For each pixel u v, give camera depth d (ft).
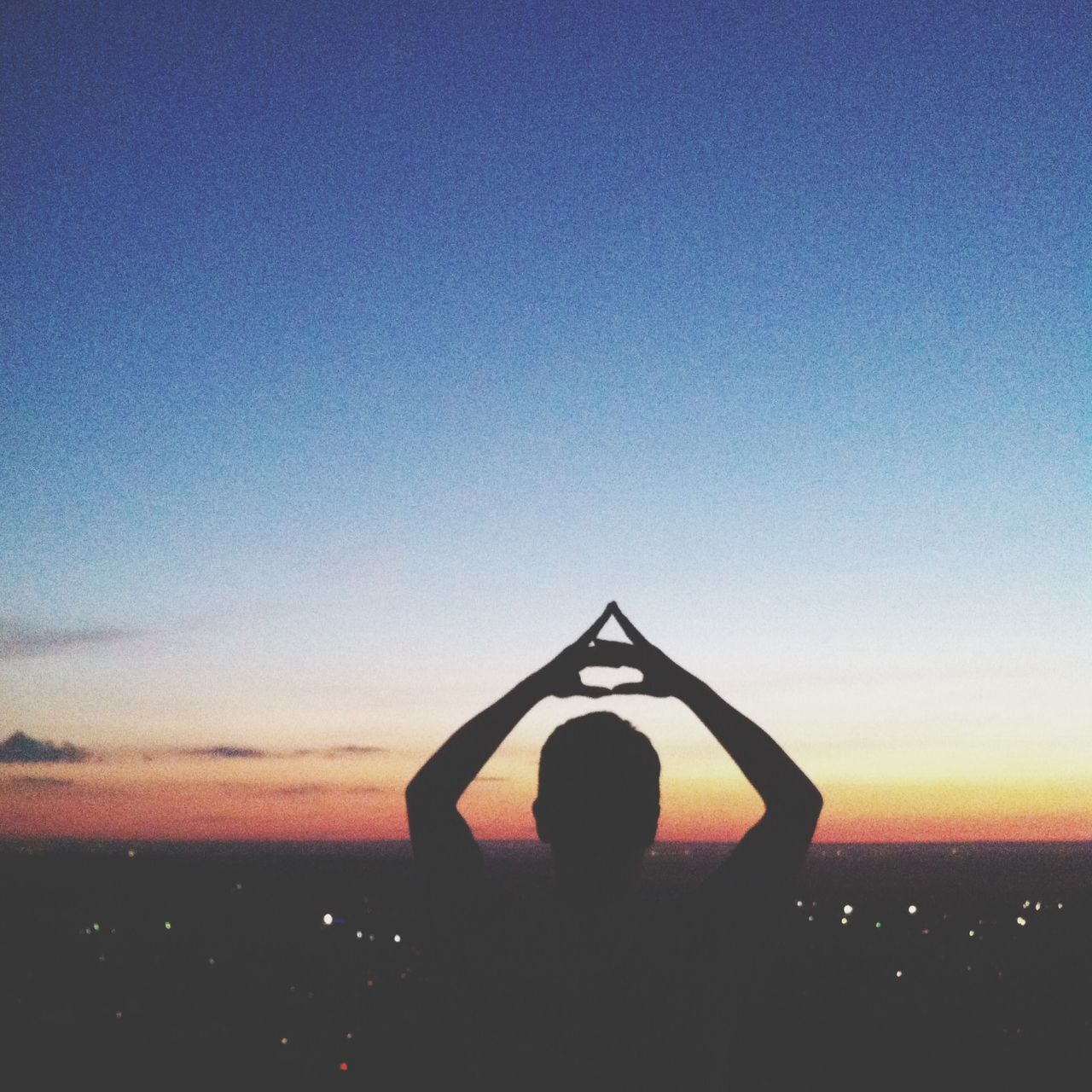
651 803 6.48
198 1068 65.46
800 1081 64.64
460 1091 6.35
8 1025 78.02
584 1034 6.25
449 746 6.95
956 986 106.01
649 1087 6.17
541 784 6.57
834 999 96.99
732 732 6.84
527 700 6.99
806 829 6.60
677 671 7.00
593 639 7.15
